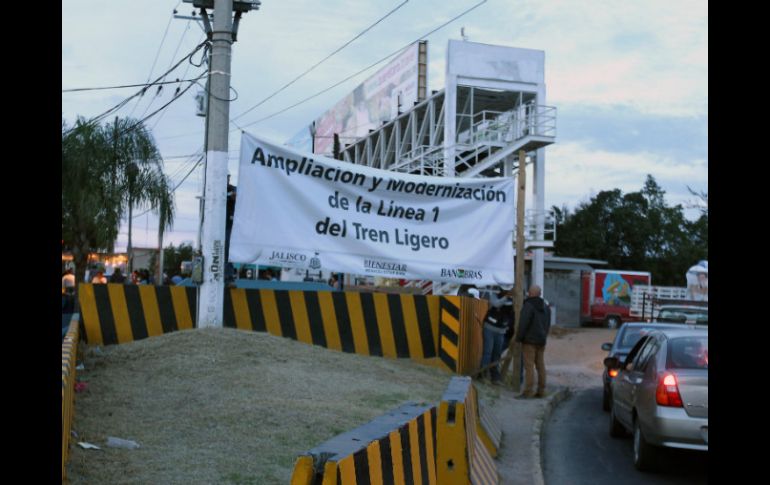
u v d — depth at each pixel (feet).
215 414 23.59
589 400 48.96
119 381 27.76
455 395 19.52
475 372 45.09
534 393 44.98
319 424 23.27
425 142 102.53
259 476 18.10
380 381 32.68
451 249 38.75
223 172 35.35
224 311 38.27
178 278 57.26
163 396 25.81
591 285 135.33
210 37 44.62
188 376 28.45
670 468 28.19
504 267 39.93
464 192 39.19
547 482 26.25
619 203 217.36
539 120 89.76
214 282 34.94
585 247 206.08
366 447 12.12
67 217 89.20
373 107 124.36
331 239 36.11
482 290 61.72
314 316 39.60
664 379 25.41
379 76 121.19
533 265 97.71
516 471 26.37
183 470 18.13
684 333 28.07
